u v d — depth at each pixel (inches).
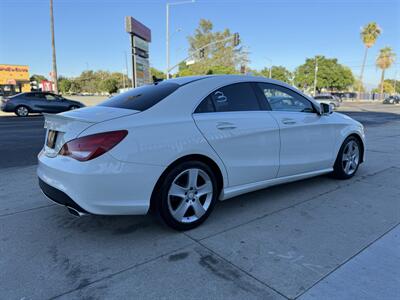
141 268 101.3
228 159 133.8
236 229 128.9
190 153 121.6
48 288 91.3
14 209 150.0
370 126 548.1
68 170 107.3
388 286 91.8
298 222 135.5
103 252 111.2
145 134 112.7
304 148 165.8
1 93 1572.3
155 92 132.3
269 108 153.5
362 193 171.9
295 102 167.0
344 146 190.4
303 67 2977.4
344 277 96.1
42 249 113.2
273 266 102.2
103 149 106.0
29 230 128.0
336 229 128.7
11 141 369.4
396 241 118.4
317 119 173.0
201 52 1311.5
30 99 751.1
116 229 129.4
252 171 143.3
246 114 142.0
